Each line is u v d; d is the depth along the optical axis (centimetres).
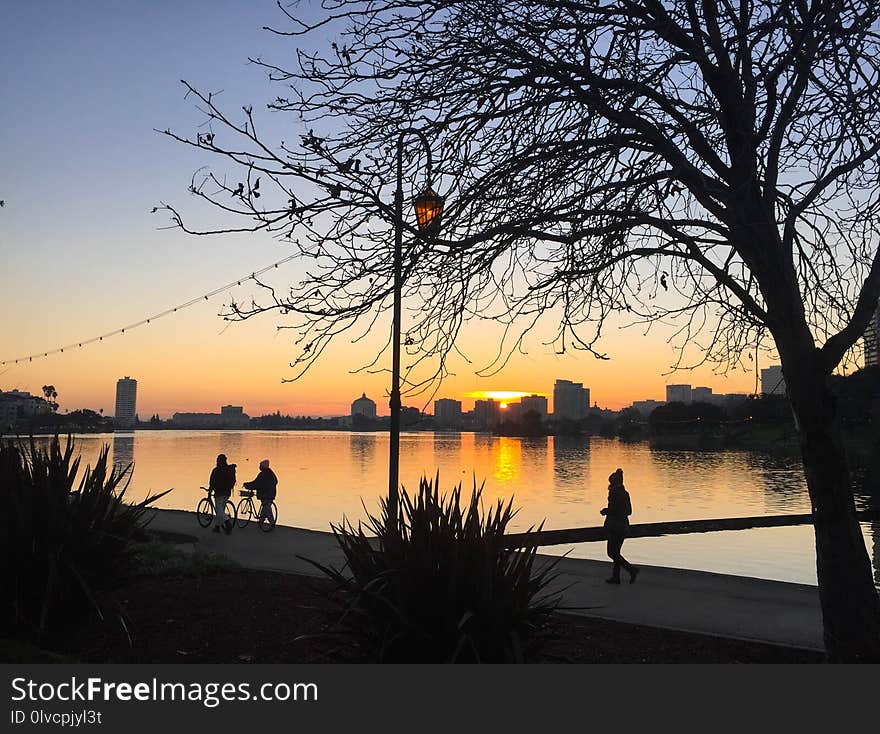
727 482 5994
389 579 500
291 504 3619
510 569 504
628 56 575
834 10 501
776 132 559
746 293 579
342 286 516
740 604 926
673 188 585
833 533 550
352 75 562
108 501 753
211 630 713
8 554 664
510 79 571
